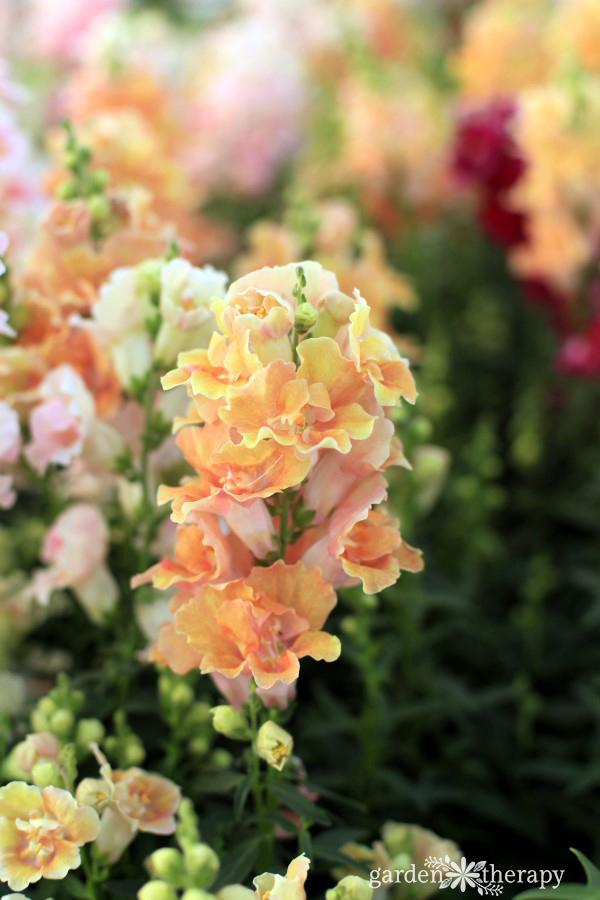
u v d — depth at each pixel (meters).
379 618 0.93
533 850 0.92
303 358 0.68
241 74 1.71
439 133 1.62
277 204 1.87
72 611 0.93
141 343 0.80
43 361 0.83
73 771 0.72
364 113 1.59
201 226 1.50
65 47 1.79
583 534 1.30
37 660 0.95
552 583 1.14
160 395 0.81
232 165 1.78
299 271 0.69
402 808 0.89
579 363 1.21
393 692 0.94
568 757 0.97
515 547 1.29
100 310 0.79
